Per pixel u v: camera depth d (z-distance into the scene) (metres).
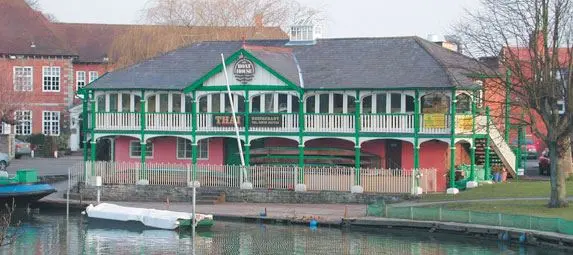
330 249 45.84
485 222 47.91
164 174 63.22
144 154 65.69
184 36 83.69
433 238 48.41
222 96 64.62
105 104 67.56
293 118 62.41
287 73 63.12
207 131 64.31
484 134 61.53
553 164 49.84
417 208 50.56
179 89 64.94
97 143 72.62
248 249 46.25
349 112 62.22
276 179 61.06
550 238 44.22
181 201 61.84
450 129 58.84
